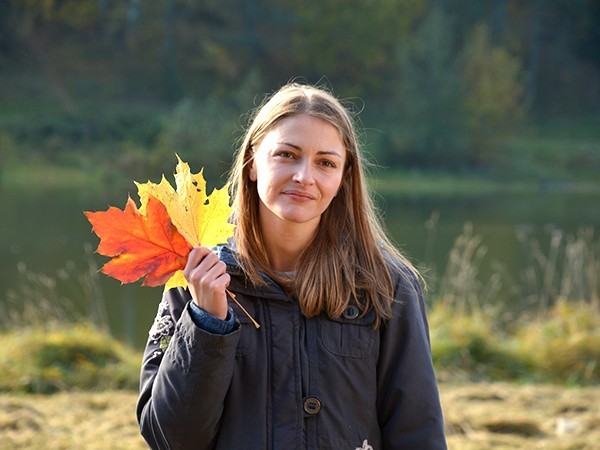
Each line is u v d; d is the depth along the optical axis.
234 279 2.34
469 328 7.78
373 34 57.19
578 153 53.88
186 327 2.16
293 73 57.28
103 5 55.06
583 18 69.88
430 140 51.53
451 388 6.80
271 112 2.34
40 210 27.81
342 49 57.44
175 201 2.22
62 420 5.45
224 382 2.17
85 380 6.62
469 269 10.60
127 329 10.22
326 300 2.32
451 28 63.31
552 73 66.88
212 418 2.18
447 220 27.03
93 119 46.69
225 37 57.38
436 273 14.44
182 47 56.00
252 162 2.41
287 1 59.69
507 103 53.25
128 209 2.19
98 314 10.92
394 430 2.36
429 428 2.36
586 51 69.62
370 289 2.36
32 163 40.88
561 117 63.28
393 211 30.06
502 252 18.73
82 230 22.62
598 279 10.87
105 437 5.11
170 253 2.22
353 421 2.31
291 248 2.40
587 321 8.20
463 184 47.06
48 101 47.97
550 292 10.75
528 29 69.19
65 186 37.34
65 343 7.04
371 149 49.78
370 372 2.35
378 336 2.37
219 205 2.24
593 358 7.33
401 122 53.31
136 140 45.41
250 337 2.29
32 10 53.03
